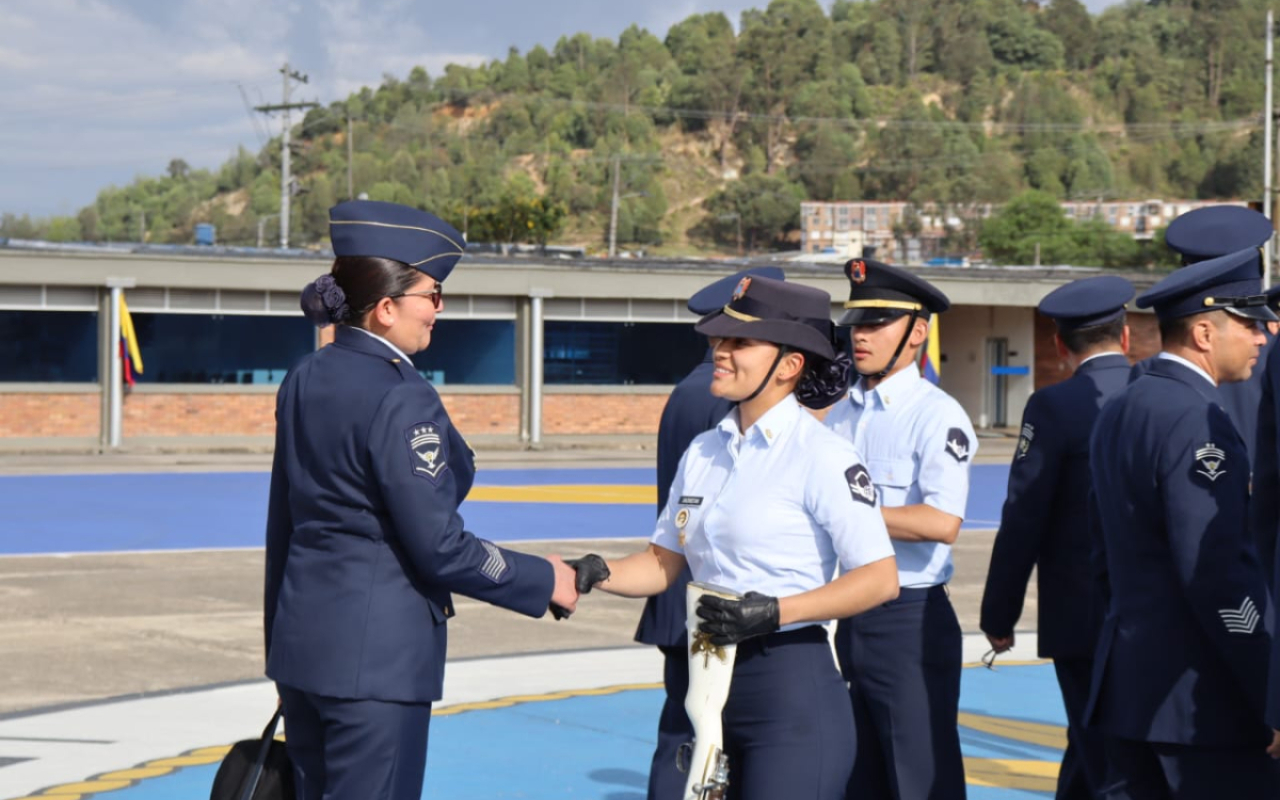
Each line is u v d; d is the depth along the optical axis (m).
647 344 36.16
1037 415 5.10
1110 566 4.22
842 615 3.73
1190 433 3.94
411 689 3.83
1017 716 7.84
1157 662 4.04
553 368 35.44
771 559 3.82
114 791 6.31
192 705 8.02
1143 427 4.04
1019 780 6.52
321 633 3.81
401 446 3.78
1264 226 5.17
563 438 35.31
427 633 3.89
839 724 3.83
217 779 3.97
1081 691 5.12
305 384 3.94
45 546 15.31
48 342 31.39
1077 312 5.14
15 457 29.81
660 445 5.12
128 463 28.06
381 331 3.98
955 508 4.84
